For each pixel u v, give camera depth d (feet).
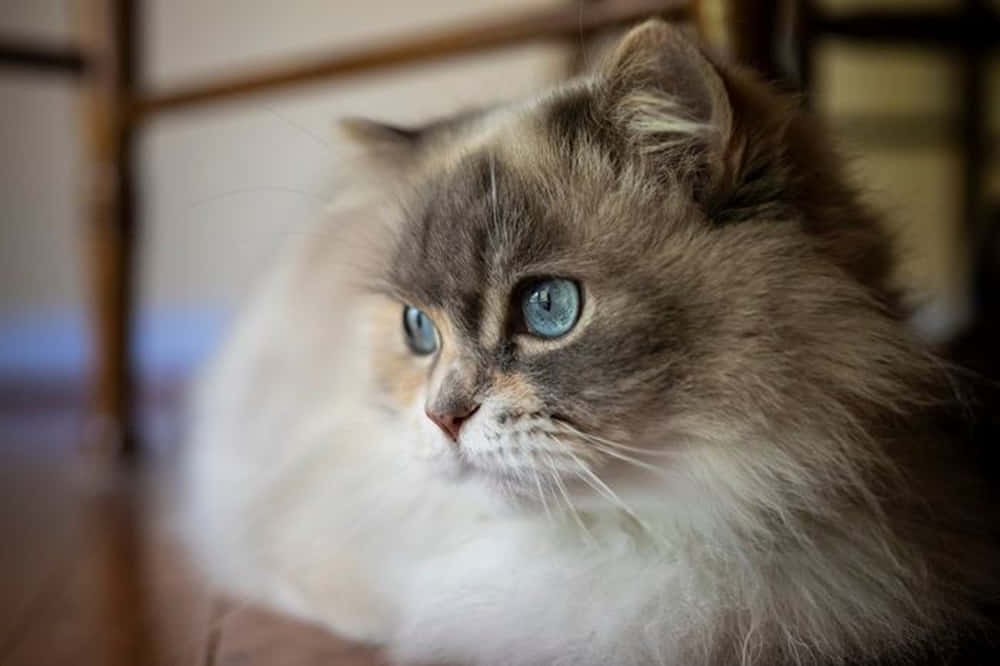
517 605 1.83
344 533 2.06
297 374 2.32
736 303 1.72
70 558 2.44
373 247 2.05
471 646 1.86
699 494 1.74
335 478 2.11
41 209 4.37
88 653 1.96
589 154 1.79
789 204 1.77
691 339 1.70
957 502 1.87
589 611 1.79
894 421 1.79
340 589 2.04
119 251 3.18
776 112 1.78
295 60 2.73
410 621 1.93
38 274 4.41
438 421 1.77
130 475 3.19
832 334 1.74
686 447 1.72
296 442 2.24
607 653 1.77
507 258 1.75
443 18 4.32
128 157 3.12
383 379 1.98
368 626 2.00
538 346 1.73
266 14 4.33
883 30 2.33
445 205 1.84
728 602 1.74
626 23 2.18
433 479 1.86
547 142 1.82
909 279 1.93
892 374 1.77
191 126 4.37
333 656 1.94
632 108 1.77
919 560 1.78
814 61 2.24
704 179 1.75
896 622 1.75
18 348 4.44
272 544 2.19
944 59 4.09
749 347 1.71
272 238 4.10
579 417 1.70
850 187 1.87
